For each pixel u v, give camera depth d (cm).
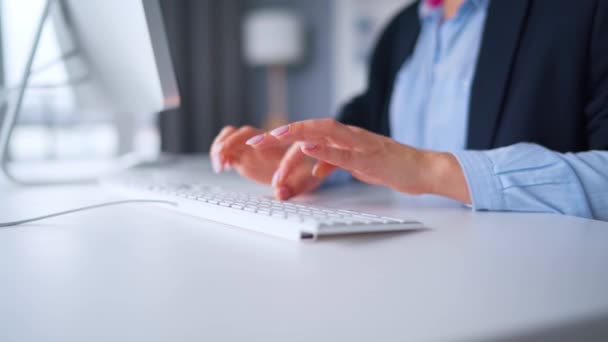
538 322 21
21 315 22
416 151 56
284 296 25
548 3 83
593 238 39
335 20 390
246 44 373
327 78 394
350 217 42
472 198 54
